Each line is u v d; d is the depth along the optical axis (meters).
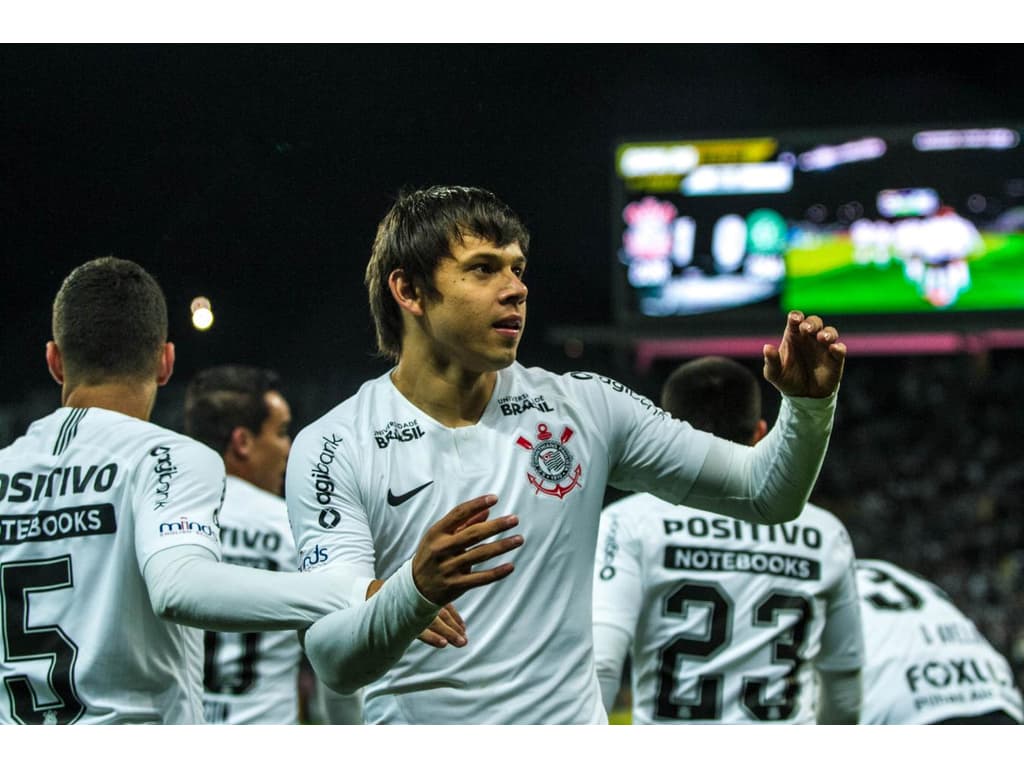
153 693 2.19
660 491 2.26
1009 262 14.09
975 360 17.67
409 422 2.18
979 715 3.50
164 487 2.12
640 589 2.91
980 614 15.09
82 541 2.16
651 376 16.59
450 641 1.84
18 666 2.15
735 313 14.50
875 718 3.54
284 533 3.44
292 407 10.65
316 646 1.88
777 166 14.46
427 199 2.20
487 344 2.12
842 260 14.38
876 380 18.16
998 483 16.72
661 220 14.62
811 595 2.97
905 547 16.19
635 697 3.00
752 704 2.90
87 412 2.29
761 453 2.14
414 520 2.12
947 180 14.20
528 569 2.12
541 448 2.17
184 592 1.92
